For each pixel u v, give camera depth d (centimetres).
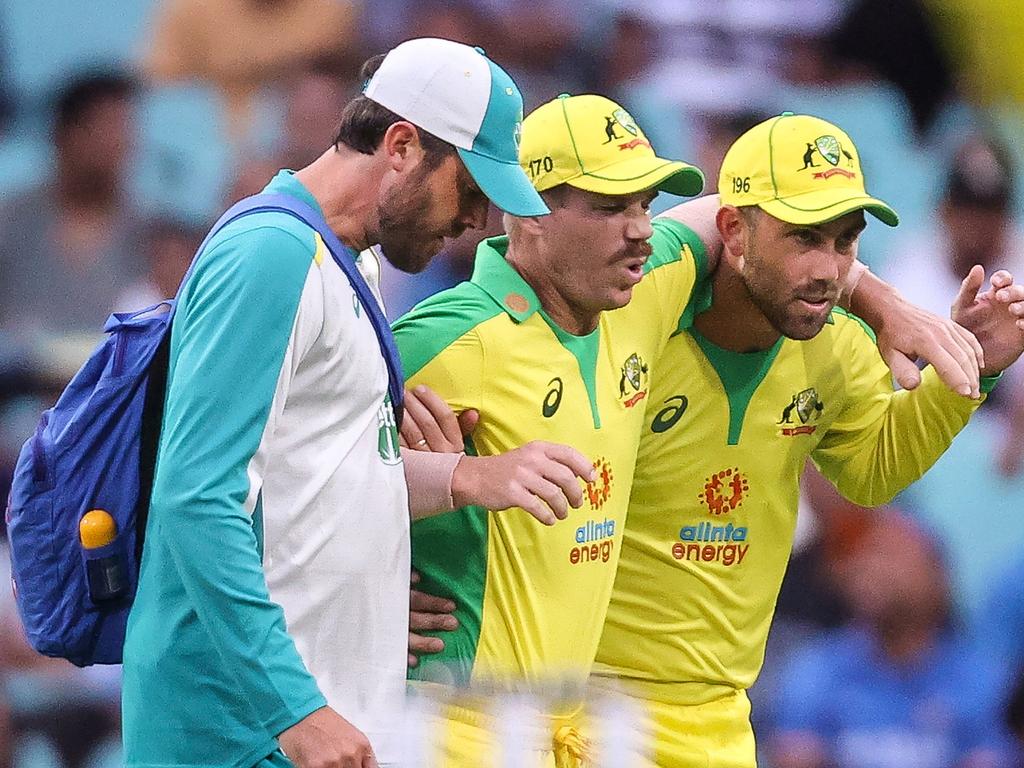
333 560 1204
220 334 1129
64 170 2895
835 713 2714
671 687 1661
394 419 1266
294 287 1150
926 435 1670
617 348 1504
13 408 2678
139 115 2975
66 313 2798
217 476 1113
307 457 1192
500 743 1444
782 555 1697
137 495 1214
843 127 3431
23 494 1217
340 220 1230
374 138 1227
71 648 1232
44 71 3072
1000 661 2873
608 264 1432
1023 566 3002
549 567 1444
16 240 2825
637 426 1523
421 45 1248
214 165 2986
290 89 3069
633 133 1466
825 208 1490
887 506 2866
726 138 3350
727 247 1573
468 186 1249
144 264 2861
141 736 1192
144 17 3106
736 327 1590
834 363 1656
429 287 2900
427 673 1447
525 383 1439
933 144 3441
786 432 1647
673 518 1636
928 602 2764
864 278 1628
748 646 1694
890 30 3469
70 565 1220
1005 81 3500
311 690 1120
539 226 1446
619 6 3328
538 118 1461
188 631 1175
